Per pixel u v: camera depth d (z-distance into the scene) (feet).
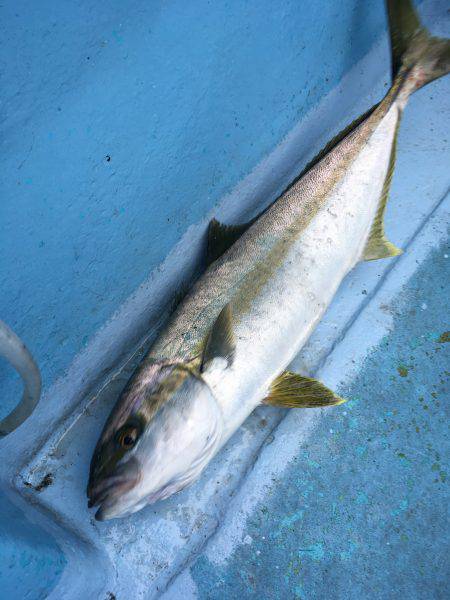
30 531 2.19
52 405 2.54
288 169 3.24
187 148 2.62
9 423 1.74
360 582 2.23
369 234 2.83
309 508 2.37
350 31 3.15
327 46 3.07
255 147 2.98
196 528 2.39
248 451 2.51
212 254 2.84
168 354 2.32
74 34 2.02
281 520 2.36
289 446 2.48
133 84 2.27
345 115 3.41
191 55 2.44
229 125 2.79
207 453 2.29
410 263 2.83
